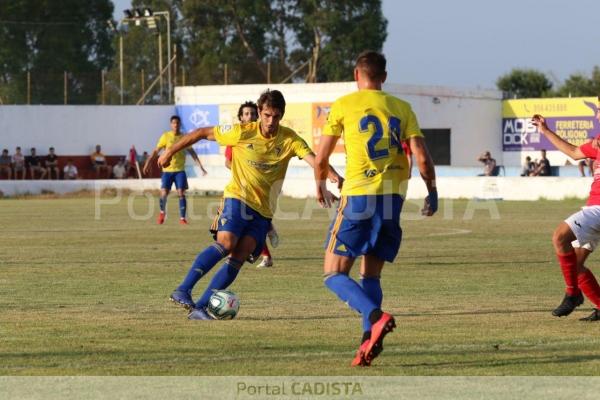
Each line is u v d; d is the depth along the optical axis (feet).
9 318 86.02
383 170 65.57
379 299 68.03
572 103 453.17
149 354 69.15
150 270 128.26
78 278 118.83
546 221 231.30
